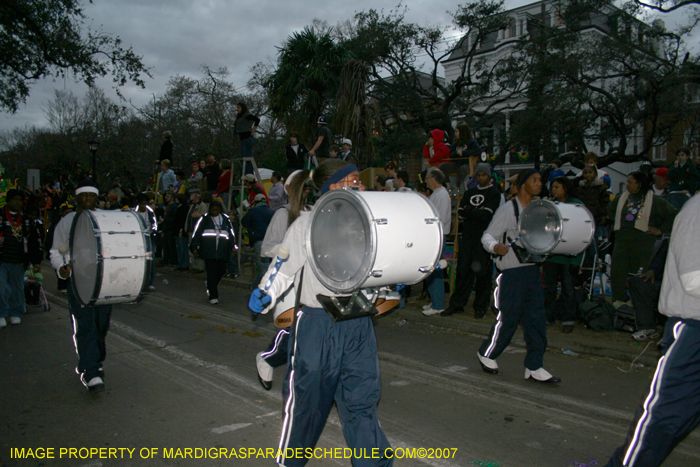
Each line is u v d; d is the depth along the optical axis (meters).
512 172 27.23
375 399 2.53
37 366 5.39
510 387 4.70
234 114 35.72
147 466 3.27
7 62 17.52
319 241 2.49
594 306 6.46
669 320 2.52
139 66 18.70
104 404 4.32
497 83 24.89
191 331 6.91
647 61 18.00
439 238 2.59
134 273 4.08
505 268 4.62
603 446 3.53
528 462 3.31
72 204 12.62
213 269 8.87
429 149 10.66
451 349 6.03
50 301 9.18
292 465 2.53
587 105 20.75
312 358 2.48
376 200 2.49
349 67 14.30
